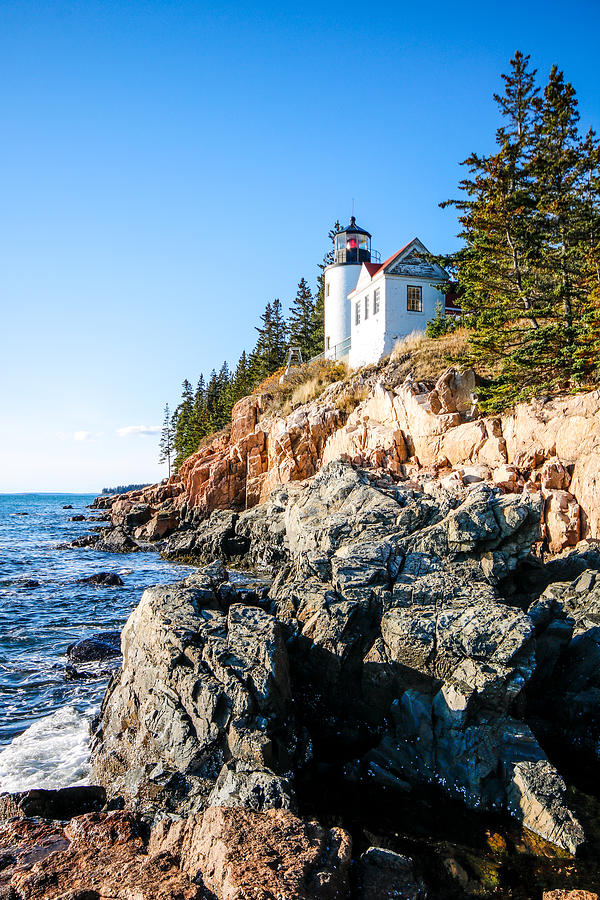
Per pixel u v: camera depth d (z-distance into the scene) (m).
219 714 9.37
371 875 6.14
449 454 24.56
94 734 11.41
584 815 8.52
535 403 22.09
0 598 25.94
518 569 14.00
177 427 104.38
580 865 7.50
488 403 24.41
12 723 12.74
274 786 8.05
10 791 9.77
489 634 10.21
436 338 33.31
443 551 12.87
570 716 10.98
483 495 13.55
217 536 35.31
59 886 5.56
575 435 19.73
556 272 26.97
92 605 24.70
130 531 46.41
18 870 5.97
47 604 24.84
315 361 47.91
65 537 57.59
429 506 14.10
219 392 91.00
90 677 15.64
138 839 6.70
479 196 26.58
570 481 19.39
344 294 50.38
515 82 28.20
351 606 11.81
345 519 14.52
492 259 27.31
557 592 13.32
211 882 5.41
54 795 8.52
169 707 9.85
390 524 14.01
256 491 38.66
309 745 10.03
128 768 9.82
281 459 35.44
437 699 9.95
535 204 24.95
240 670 9.82
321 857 5.89
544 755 9.16
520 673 9.76
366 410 31.47
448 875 7.27
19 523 78.25
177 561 37.78
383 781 9.52
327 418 34.19
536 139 26.80
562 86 25.53
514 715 10.19
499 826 8.38
